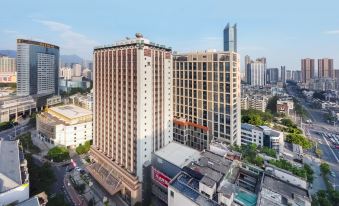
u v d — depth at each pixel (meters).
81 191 119.75
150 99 113.94
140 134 110.19
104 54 130.25
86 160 161.12
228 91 134.50
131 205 111.94
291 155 177.12
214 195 75.69
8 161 107.31
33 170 119.06
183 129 156.62
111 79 126.19
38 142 193.75
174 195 81.81
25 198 89.00
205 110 148.50
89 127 195.50
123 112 119.12
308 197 73.00
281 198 72.38
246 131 190.00
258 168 93.00
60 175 139.12
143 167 113.12
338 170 160.50
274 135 179.00
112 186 117.75
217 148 116.69
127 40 114.00
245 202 72.50
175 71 166.25
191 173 88.06
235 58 134.50
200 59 148.12
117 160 126.50
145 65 108.94
